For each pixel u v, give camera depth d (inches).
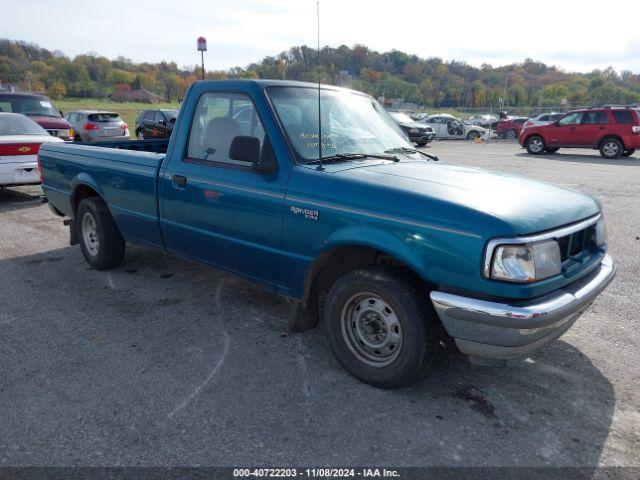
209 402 120.8
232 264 155.6
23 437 107.7
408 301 117.0
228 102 152.4
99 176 199.5
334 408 119.0
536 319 103.8
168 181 167.9
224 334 156.8
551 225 112.7
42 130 389.1
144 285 197.5
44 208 341.4
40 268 217.3
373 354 128.0
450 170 142.3
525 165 620.4
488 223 105.9
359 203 121.7
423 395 124.8
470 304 107.0
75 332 157.1
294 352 145.9
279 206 136.1
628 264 226.7
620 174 526.9
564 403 122.4
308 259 132.6
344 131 154.8
